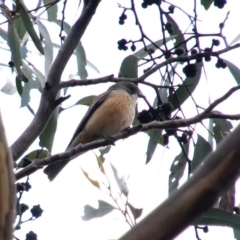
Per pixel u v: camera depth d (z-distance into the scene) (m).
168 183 9.42
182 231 3.40
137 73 9.39
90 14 8.88
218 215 6.83
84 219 7.39
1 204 3.64
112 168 7.80
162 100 9.44
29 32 8.45
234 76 9.27
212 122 9.44
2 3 8.37
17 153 7.51
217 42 9.05
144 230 3.38
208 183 3.47
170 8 9.52
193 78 9.45
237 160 3.50
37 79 9.84
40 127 7.88
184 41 9.14
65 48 8.57
